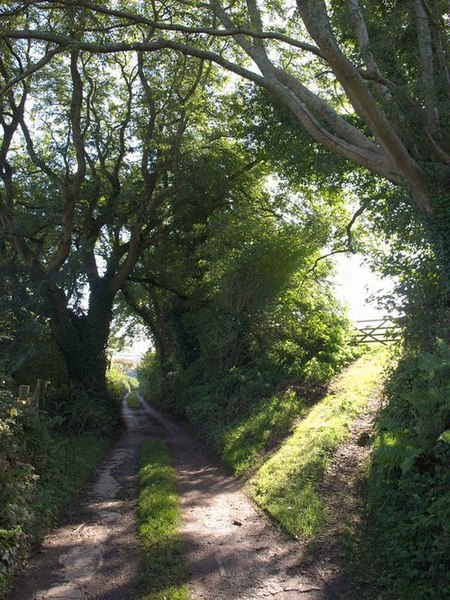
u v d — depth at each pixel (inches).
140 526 303.1
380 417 349.4
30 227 780.6
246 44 520.4
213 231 860.6
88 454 551.5
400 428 273.1
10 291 725.9
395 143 396.2
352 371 676.7
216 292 856.3
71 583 238.4
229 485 413.7
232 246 815.1
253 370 741.9
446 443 246.5
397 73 458.0
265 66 497.4
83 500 386.6
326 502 305.7
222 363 819.4
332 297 805.9
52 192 857.5
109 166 1009.5
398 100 436.5
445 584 202.5
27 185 900.6
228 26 518.3
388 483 274.7
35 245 956.0
